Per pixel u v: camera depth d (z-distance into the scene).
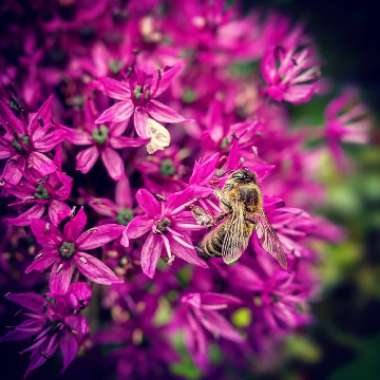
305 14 0.22
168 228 0.09
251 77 0.13
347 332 0.17
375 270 0.17
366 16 0.22
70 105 0.11
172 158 0.10
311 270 0.14
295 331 0.15
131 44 0.12
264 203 0.10
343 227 0.17
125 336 0.12
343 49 0.22
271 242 0.10
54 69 0.12
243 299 0.10
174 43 0.13
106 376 0.12
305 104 0.19
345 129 0.12
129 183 0.10
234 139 0.10
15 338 0.09
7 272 0.11
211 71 0.13
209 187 0.09
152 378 0.12
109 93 0.10
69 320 0.09
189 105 0.12
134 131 0.10
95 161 0.10
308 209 0.14
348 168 0.17
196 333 0.11
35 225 0.09
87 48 0.12
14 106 0.10
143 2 0.12
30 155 0.10
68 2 0.12
